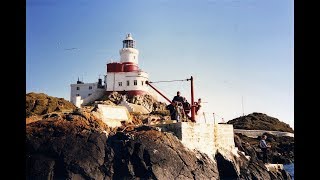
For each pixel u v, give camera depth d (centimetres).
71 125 4966
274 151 7362
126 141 4800
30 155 4669
